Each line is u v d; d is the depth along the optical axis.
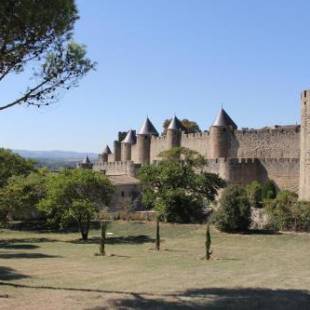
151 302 20.84
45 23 20.69
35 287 26.02
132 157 129.00
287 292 24.42
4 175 82.50
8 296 21.95
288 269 35.78
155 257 44.72
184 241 56.72
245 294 23.62
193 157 77.06
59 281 29.77
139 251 49.88
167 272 34.53
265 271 34.72
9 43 20.86
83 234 63.56
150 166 74.25
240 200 60.41
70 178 63.88
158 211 71.31
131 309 19.33
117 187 91.38
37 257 45.91
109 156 154.62
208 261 41.41
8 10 19.73
